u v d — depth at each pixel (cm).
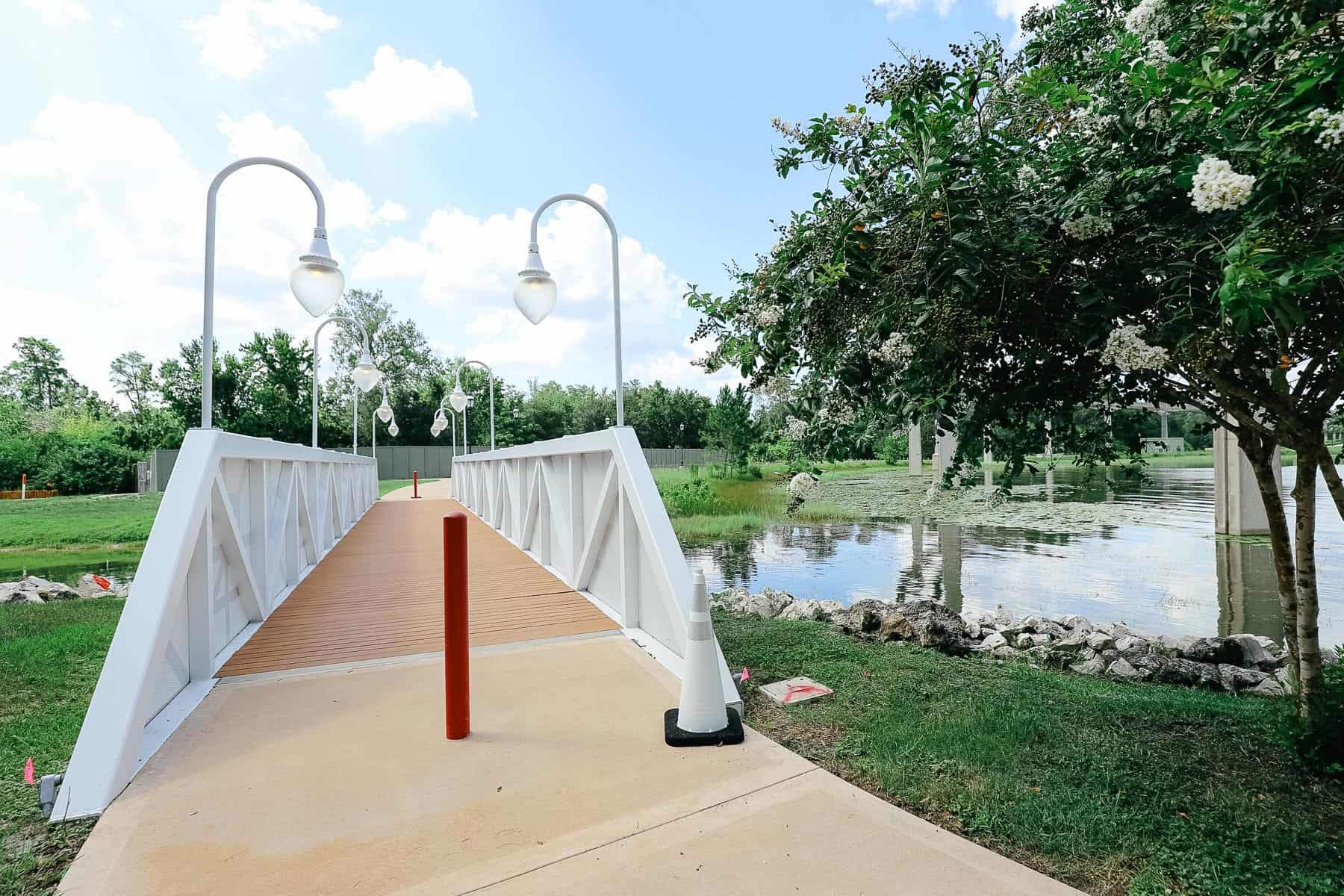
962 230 236
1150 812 232
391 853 206
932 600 830
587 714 322
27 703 375
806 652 455
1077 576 970
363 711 328
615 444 466
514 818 227
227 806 236
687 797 241
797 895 183
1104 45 299
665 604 395
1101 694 376
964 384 279
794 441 337
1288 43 180
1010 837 218
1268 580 913
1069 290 244
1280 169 175
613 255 479
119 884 191
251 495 502
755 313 311
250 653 422
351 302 5041
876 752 284
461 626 293
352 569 741
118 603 685
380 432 4350
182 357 3731
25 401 5997
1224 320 188
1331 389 236
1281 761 275
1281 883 193
